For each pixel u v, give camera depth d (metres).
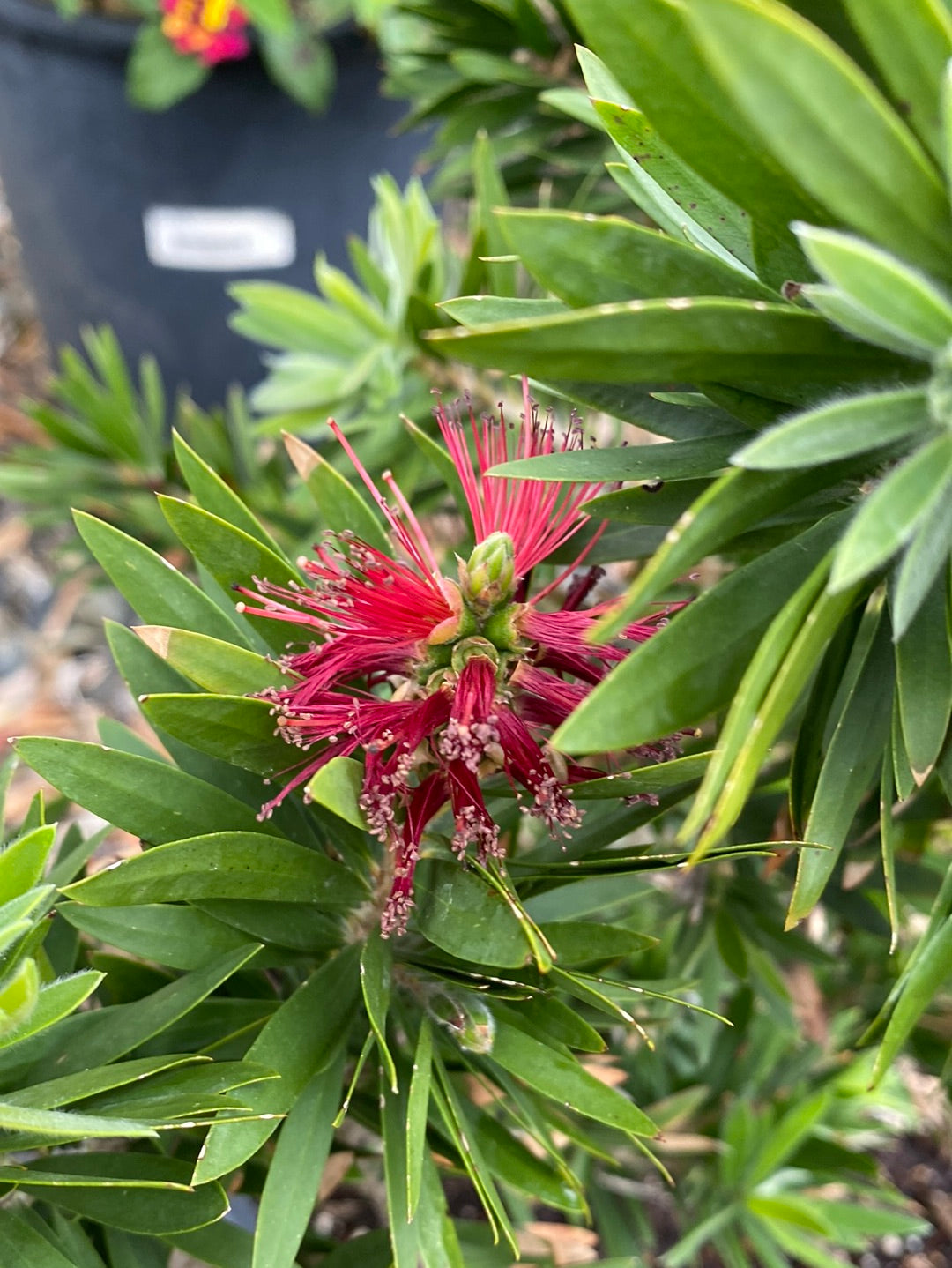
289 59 0.66
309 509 0.45
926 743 0.18
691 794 0.23
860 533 0.13
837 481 0.16
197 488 0.23
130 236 0.74
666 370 0.14
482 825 0.19
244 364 0.79
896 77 0.14
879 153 0.13
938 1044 0.42
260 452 0.58
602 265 0.16
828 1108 0.42
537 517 0.22
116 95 0.68
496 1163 0.24
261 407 0.44
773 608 0.16
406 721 0.20
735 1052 0.44
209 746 0.20
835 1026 0.45
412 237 0.40
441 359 0.40
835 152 0.13
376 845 0.24
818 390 0.17
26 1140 0.19
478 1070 0.23
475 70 0.36
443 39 0.37
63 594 0.79
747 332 0.14
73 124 0.70
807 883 0.19
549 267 0.16
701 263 0.16
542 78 0.36
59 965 0.25
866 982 0.47
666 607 0.21
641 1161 0.42
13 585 0.79
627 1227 0.43
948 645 0.18
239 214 0.73
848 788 0.19
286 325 0.45
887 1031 0.19
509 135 0.39
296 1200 0.20
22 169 0.73
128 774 0.20
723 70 0.12
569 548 0.25
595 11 0.13
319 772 0.17
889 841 0.20
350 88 0.69
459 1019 0.21
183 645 0.20
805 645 0.14
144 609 0.22
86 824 0.58
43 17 0.66
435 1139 0.25
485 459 0.22
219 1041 0.22
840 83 0.12
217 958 0.22
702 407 0.20
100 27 0.66
